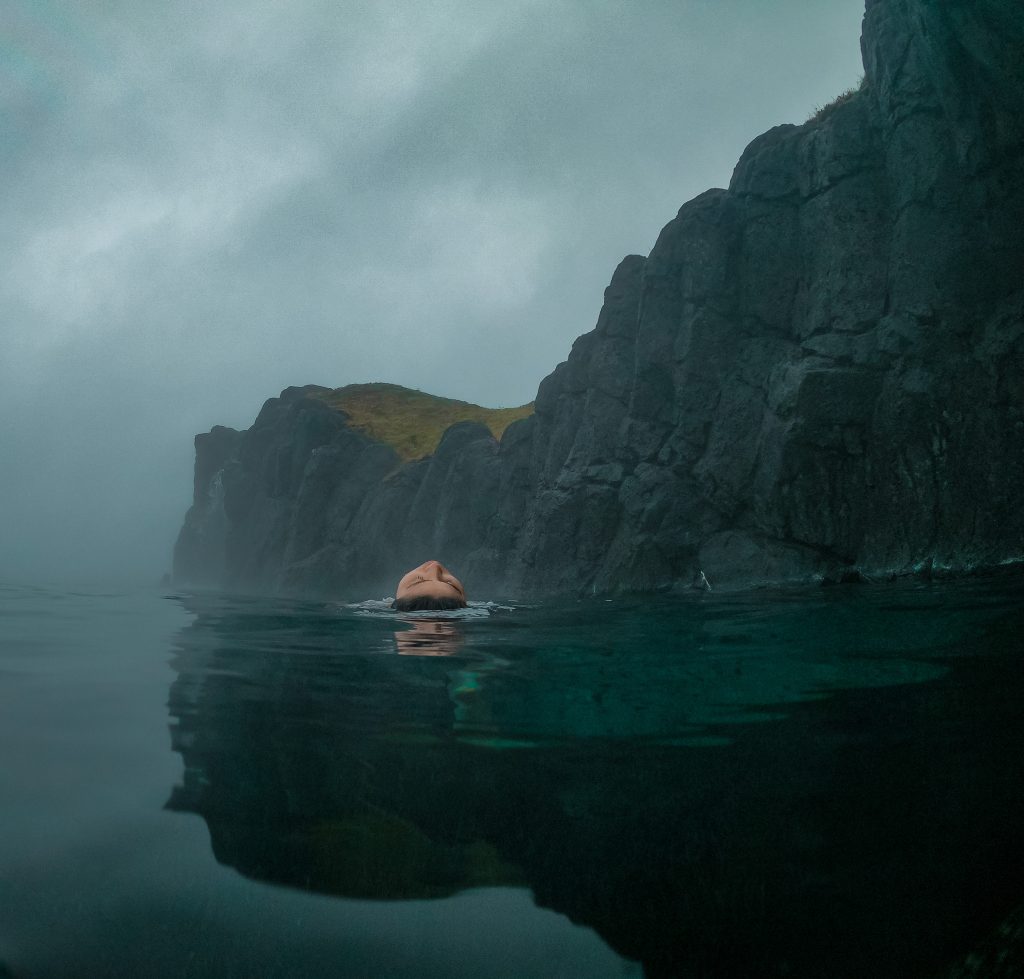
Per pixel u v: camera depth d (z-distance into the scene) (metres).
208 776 2.12
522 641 5.25
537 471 18.39
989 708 2.80
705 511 13.65
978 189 11.05
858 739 2.49
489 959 1.34
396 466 27.25
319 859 1.67
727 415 13.59
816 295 12.97
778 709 2.93
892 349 11.59
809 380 11.88
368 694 3.29
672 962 1.35
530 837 1.80
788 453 12.15
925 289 11.45
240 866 1.62
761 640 4.89
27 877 1.52
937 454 11.03
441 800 2.02
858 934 1.45
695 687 3.40
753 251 13.95
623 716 2.88
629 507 14.57
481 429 23.44
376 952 1.35
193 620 6.89
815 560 12.02
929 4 10.34
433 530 22.91
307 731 2.64
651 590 13.46
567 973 1.31
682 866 1.68
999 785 2.07
